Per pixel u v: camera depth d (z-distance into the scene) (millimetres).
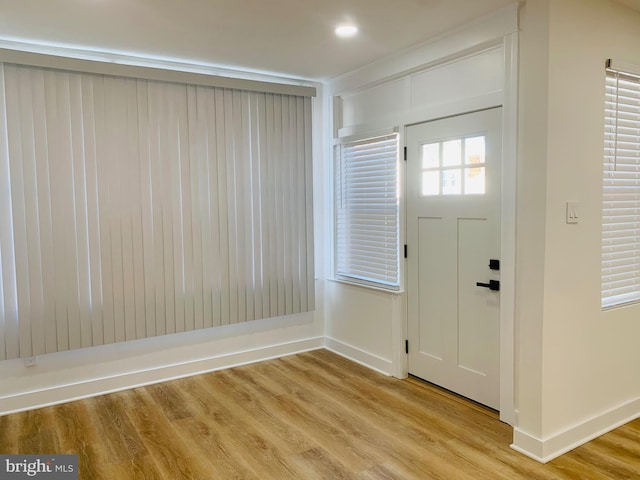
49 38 3150
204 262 3896
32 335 3270
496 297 3080
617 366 2926
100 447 2785
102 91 3418
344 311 4438
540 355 2541
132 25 2938
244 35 3156
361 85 4031
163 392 3605
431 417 3105
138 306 3631
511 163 2834
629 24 2807
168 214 3715
